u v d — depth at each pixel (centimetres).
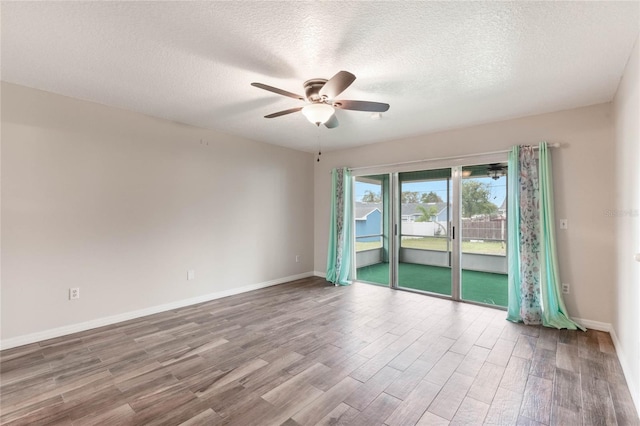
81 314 316
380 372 236
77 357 259
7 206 275
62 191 304
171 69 248
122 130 344
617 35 199
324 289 486
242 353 267
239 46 213
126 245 348
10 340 276
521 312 338
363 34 198
